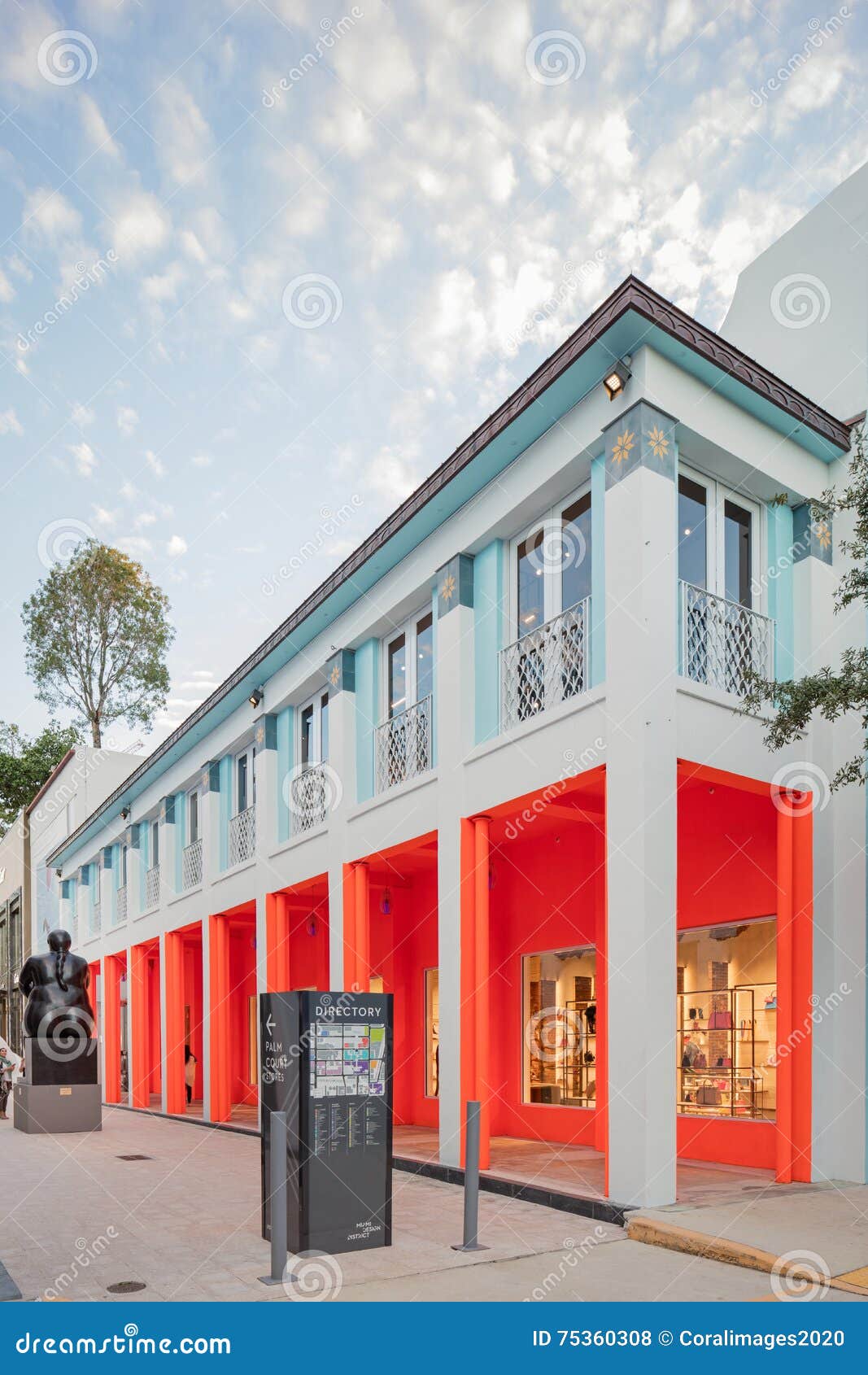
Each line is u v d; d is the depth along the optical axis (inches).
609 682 315.0
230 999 850.8
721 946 404.8
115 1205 328.8
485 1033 378.6
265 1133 274.7
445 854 405.4
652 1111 283.6
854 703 304.5
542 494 369.7
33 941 1347.2
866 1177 331.3
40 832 1339.8
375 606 487.5
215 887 688.4
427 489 411.2
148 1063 970.1
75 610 1208.2
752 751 345.1
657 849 296.4
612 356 323.0
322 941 663.8
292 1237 252.4
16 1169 424.8
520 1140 468.4
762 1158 366.9
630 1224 267.1
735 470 357.7
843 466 383.9
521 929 497.4
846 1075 342.6
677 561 336.8
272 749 617.9
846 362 394.6
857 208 397.7
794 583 378.3
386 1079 268.2
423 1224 286.8
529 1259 244.7
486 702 401.7
